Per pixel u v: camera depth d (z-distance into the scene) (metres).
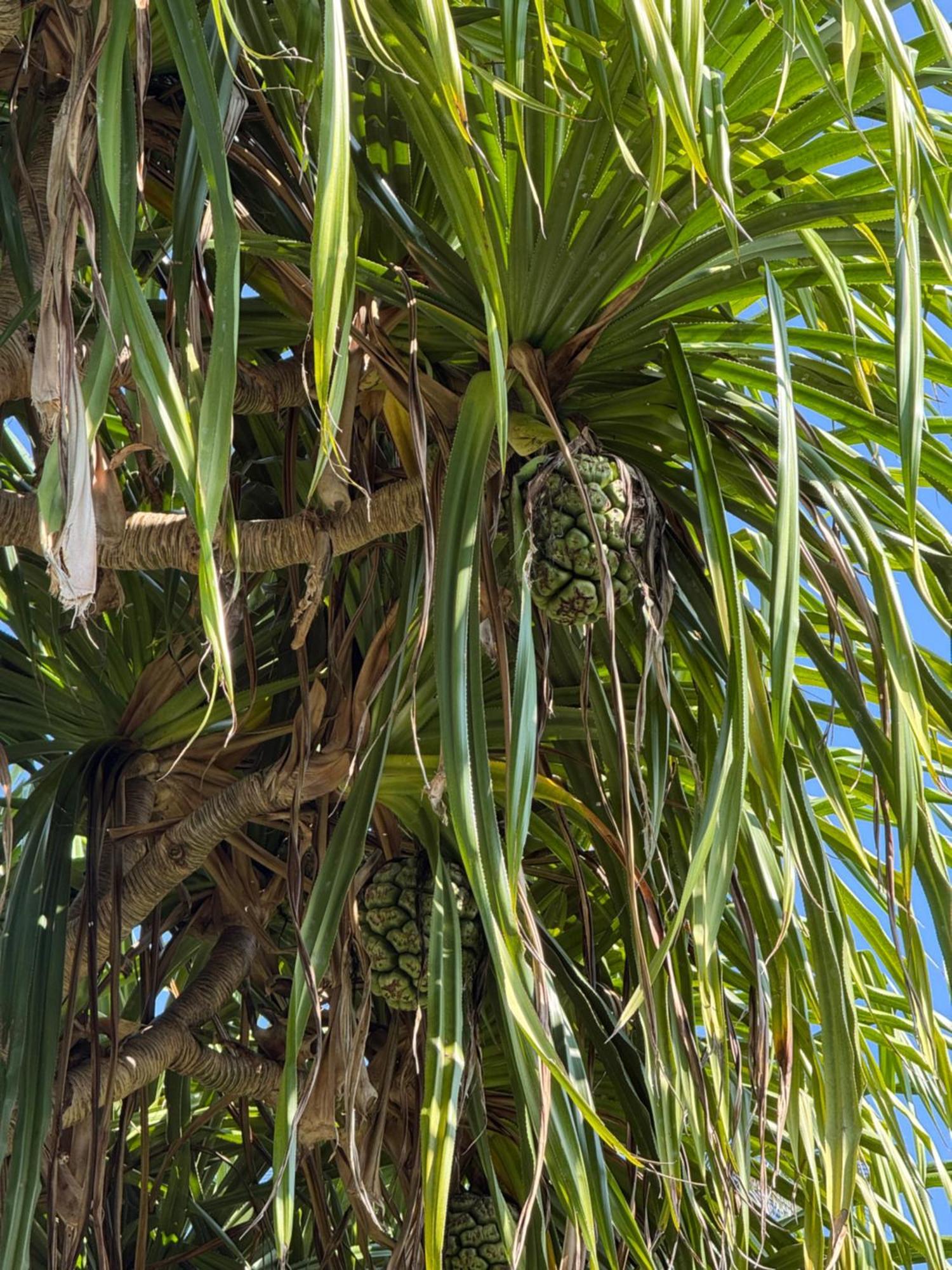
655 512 1.76
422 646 1.60
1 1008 1.73
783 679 1.46
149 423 1.74
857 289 2.16
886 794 1.71
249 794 2.02
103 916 2.09
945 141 1.82
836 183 1.72
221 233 1.26
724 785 1.53
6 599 2.50
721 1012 1.77
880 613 1.66
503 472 1.42
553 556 1.68
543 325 1.75
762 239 1.71
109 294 1.36
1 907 1.71
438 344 1.87
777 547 1.48
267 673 2.39
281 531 1.80
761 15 1.68
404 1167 2.08
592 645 1.98
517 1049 1.61
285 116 1.88
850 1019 1.70
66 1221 1.93
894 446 1.82
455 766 1.45
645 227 1.37
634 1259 2.13
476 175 1.46
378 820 2.11
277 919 2.48
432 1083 1.65
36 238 1.83
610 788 2.01
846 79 1.45
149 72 1.43
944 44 1.55
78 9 1.47
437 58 1.26
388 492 1.81
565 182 1.63
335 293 1.22
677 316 1.81
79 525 1.27
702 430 1.65
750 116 1.70
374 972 1.99
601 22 1.68
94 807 2.07
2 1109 1.65
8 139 1.87
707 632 1.85
